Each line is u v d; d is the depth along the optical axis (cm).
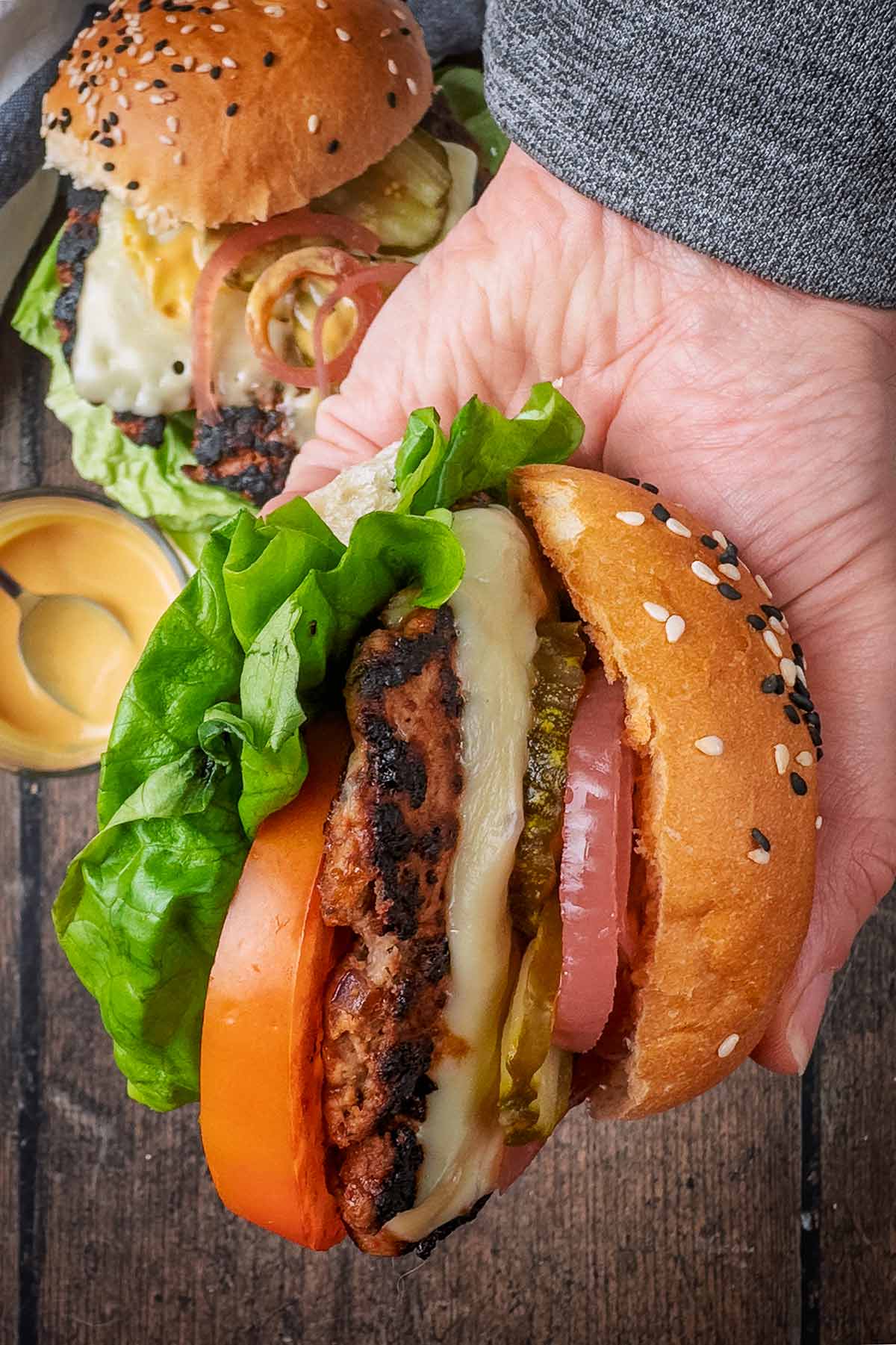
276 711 28
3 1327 44
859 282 34
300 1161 29
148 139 41
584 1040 30
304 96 41
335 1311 43
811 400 35
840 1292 43
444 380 38
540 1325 43
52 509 44
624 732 30
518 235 36
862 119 32
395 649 29
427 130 46
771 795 30
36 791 45
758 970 30
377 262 44
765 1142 44
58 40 45
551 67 35
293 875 29
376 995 29
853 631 35
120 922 30
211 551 30
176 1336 43
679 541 31
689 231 34
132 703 30
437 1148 30
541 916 30
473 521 31
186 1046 31
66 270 44
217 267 43
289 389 43
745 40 32
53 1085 44
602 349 36
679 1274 43
